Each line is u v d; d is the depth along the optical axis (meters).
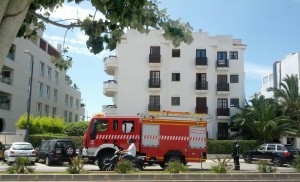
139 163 18.58
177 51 46.97
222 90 46.06
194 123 21.47
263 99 44.34
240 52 46.94
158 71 46.56
